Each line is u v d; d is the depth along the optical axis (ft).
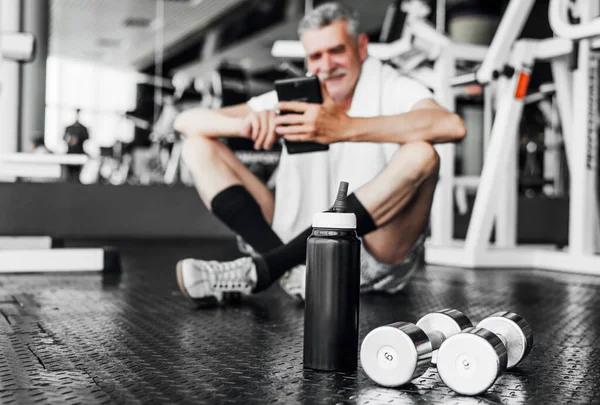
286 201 5.83
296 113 5.02
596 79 9.32
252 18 31.96
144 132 24.93
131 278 7.39
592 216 9.35
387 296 6.25
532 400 2.80
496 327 3.29
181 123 5.75
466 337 2.83
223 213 5.51
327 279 3.18
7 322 4.54
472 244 9.82
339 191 3.28
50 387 2.86
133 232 14.61
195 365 3.33
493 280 8.00
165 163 23.35
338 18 5.59
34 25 20.39
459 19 24.57
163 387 2.90
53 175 8.59
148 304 5.46
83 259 7.99
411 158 4.98
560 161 17.56
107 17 32.40
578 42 9.05
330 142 5.03
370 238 5.59
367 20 31.96
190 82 23.93
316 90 4.93
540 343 4.12
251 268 5.19
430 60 11.28
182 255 10.56
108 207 14.38
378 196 4.98
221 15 32.27
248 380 3.04
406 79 5.80
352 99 5.80
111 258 8.05
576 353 3.80
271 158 17.42
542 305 5.88
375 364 2.95
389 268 5.84
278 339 4.05
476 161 19.95
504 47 9.61
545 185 17.63
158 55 35.32
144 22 33.19
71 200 13.99
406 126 5.03
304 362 3.29
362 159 5.71
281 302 5.67
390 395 2.83
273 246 5.41
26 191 13.57
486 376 2.78
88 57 37.32
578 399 2.83
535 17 18.47
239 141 16.22
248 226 5.47
